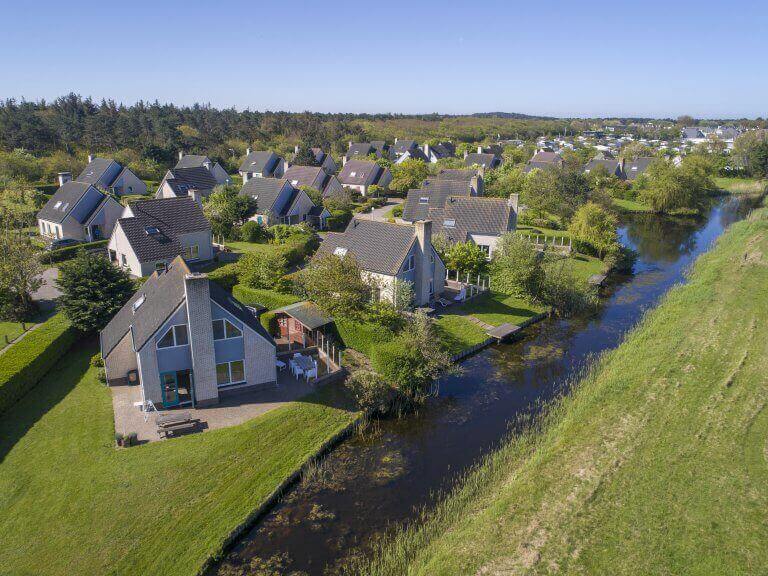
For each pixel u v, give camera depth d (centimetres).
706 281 5022
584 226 6322
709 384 3091
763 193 11094
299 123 16925
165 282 3200
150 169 10481
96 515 2123
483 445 2739
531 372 3553
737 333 3775
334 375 3269
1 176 7825
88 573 1880
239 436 2631
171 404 2908
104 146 11631
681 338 3753
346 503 2319
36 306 4109
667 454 2464
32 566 1889
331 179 9069
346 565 1989
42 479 2305
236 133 14938
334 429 2802
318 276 3847
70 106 13838
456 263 5062
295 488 2416
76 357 3434
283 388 3139
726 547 1936
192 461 2442
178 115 16075
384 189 10188
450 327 4053
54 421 2738
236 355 2989
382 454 2662
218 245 6247
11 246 3984
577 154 16075
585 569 1855
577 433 2678
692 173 9350
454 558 1941
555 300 4550
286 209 7312
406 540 2070
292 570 1967
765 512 2103
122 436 2562
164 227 5375
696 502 2159
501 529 2059
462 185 7112
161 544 2017
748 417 2744
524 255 4638
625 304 4878
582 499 2188
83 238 6334
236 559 2019
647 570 1845
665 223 8656
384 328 3566
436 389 3278
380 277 4216
